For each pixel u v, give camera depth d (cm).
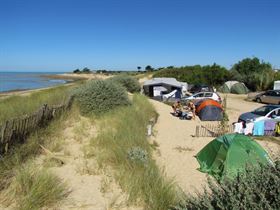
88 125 1430
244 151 977
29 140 959
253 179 438
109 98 1764
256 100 3688
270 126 1714
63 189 677
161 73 7838
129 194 675
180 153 1256
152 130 1642
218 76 5931
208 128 1859
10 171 726
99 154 948
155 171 808
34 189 618
